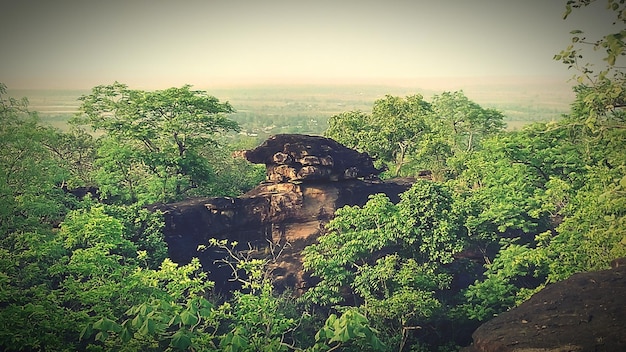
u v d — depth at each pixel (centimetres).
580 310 1730
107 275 2480
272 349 2009
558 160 3456
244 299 2330
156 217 3111
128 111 4709
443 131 6316
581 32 1098
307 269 3034
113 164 4394
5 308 2116
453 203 3167
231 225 3441
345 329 1498
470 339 2812
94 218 2612
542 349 1577
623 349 1505
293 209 3538
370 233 3038
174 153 4672
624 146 2495
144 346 2094
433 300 2630
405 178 4941
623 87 1242
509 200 3228
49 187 3409
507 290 2800
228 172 5253
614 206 2303
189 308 1761
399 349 2622
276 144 3775
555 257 2806
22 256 2453
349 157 3844
